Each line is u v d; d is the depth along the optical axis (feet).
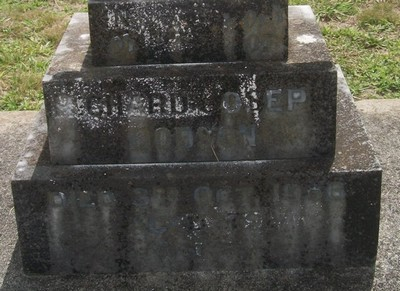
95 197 9.19
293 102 8.96
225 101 8.96
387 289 9.31
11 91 14.76
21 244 9.42
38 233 9.37
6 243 10.30
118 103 8.99
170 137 9.13
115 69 8.98
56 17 17.42
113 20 8.86
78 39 10.00
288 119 9.05
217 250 9.46
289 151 9.21
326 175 9.05
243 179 9.08
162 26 8.87
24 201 9.21
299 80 8.86
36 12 17.75
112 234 9.37
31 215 9.28
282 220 9.28
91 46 9.02
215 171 9.11
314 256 9.47
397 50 15.69
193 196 9.18
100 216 9.29
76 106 9.00
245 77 8.85
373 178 9.08
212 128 9.09
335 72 8.84
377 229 9.32
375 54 15.60
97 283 9.48
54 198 9.19
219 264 9.54
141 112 9.02
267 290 9.31
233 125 9.07
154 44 8.95
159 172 9.14
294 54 9.16
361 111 13.24
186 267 9.55
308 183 9.09
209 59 9.03
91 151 9.23
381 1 17.66
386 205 10.71
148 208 9.24
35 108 14.21
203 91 8.92
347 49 15.78
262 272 9.52
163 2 8.77
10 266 9.84
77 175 9.15
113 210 9.25
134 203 9.21
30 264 9.55
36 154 9.61
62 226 9.33
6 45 16.38
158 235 9.38
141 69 8.96
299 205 9.21
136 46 8.96
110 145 9.19
